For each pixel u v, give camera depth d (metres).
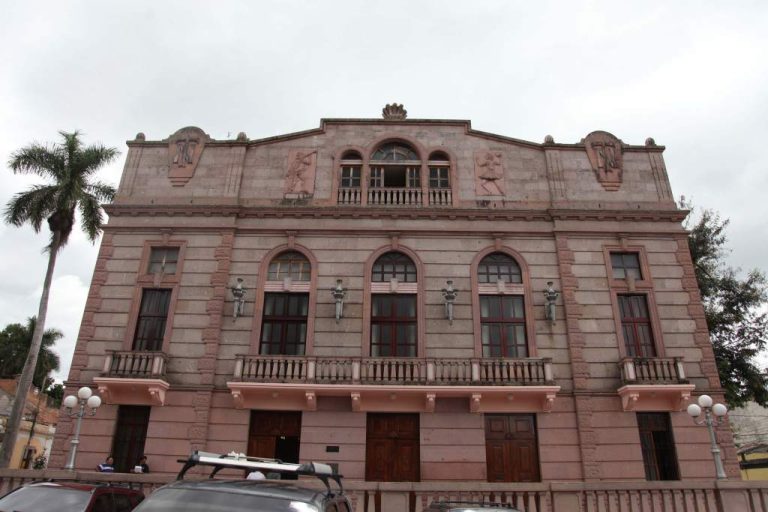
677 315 21.62
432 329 21.28
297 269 22.53
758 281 28.00
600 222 23.14
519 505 14.21
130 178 23.89
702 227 29.66
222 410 19.98
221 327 21.23
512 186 24.03
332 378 19.78
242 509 6.00
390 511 14.03
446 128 25.19
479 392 19.38
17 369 56.22
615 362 20.80
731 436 19.72
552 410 20.02
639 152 24.67
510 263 22.77
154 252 22.75
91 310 21.47
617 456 19.39
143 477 14.22
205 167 24.09
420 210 23.05
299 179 24.05
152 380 19.38
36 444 46.22
